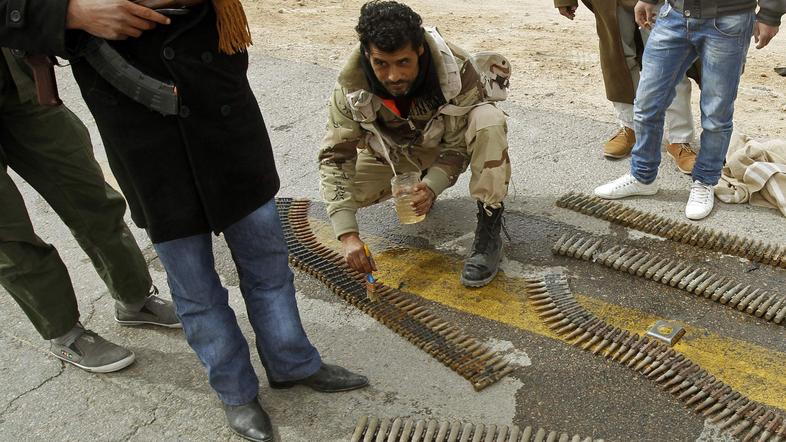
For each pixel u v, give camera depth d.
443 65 3.24
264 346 2.92
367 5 3.03
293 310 2.89
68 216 3.12
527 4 10.16
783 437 2.68
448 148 3.65
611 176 4.64
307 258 3.98
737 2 3.58
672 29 3.79
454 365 3.13
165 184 2.42
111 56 2.22
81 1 2.11
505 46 7.98
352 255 3.31
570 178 4.65
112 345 3.28
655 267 3.67
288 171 5.03
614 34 4.40
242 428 2.83
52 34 2.16
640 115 4.09
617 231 4.07
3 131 2.88
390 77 3.07
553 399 2.96
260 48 7.76
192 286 2.62
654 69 3.93
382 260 3.98
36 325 3.17
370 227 4.30
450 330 3.38
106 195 3.16
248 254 2.73
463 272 3.70
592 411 2.89
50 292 3.07
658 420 2.82
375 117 3.41
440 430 2.79
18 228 2.88
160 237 2.49
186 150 2.38
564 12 4.73
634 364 3.09
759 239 3.88
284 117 5.88
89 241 3.21
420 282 3.78
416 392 3.04
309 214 4.50
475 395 3.01
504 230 3.86
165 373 3.25
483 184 3.53
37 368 3.32
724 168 4.47
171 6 2.17
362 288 3.71
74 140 3.01
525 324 3.41
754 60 7.32
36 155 2.95
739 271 3.66
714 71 3.76
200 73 2.29
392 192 3.61
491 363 3.15
